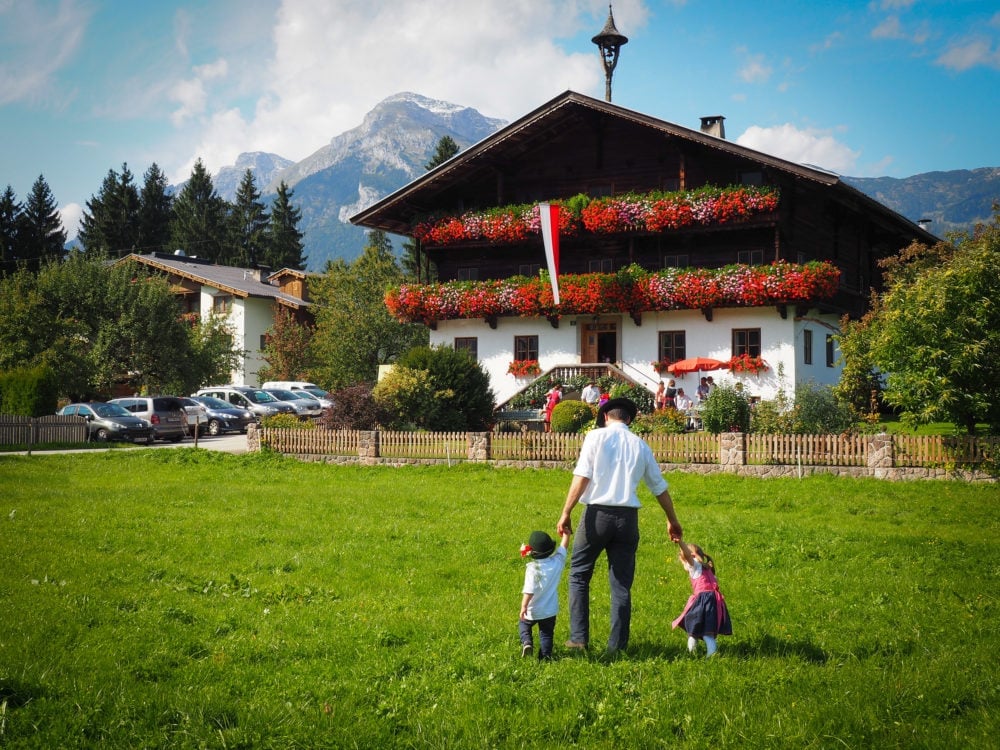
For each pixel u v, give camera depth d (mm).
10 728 5488
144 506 16109
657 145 36719
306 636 7711
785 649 7219
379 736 5469
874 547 12219
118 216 98562
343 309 56438
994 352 18953
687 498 18141
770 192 32219
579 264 38031
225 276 65812
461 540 12703
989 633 7625
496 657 6961
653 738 5379
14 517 14500
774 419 24328
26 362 42000
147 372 47656
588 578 7172
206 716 5781
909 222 40375
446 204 40719
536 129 37000
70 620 7992
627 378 34625
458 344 39031
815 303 32594
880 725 5422
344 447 25625
